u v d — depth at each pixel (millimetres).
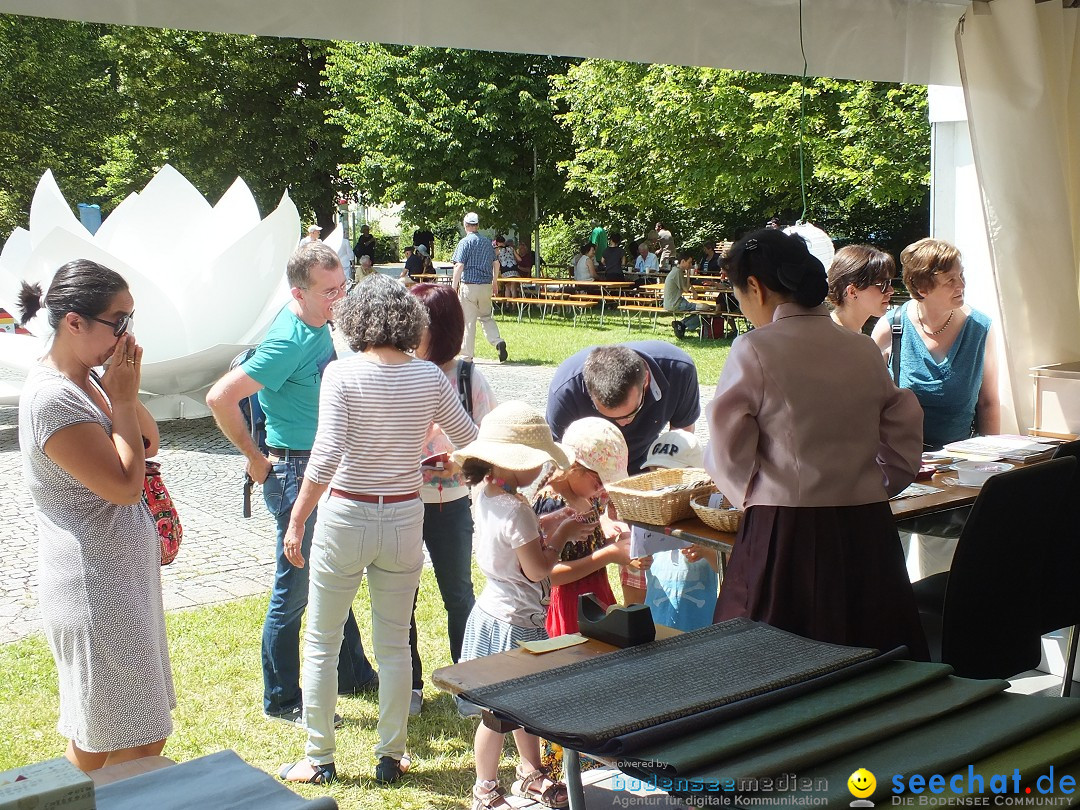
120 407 2465
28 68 28750
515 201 24734
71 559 2463
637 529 3062
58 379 2428
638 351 3596
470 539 3730
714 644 1989
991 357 4180
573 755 2109
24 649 4500
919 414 2648
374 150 25109
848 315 3730
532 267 23328
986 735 1655
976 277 4445
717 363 13164
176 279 9375
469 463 2891
